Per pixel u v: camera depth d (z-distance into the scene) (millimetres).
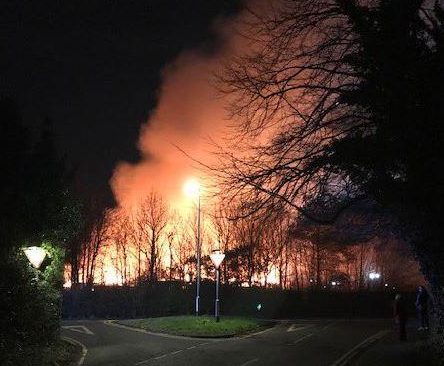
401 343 21438
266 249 38812
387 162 10523
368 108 10711
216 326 26938
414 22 9898
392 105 9711
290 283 49188
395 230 14211
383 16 9922
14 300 14898
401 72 9594
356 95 10609
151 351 19734
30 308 15617
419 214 10953
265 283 44688
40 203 17781
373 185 10844
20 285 15344
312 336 25828
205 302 41844
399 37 9773
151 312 42219
